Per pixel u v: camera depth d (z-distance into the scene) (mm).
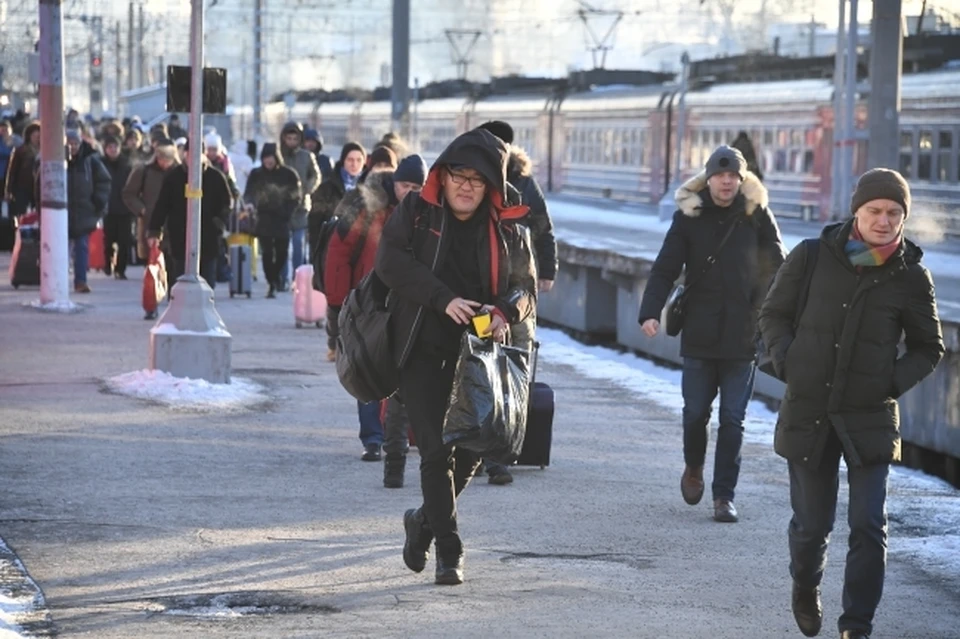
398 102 95438
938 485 26531
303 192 57750
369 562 19844
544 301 53000
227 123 113438
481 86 141000
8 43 140000
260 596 18062
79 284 55875
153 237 47375
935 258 77250
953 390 27578
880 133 58562
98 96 199125
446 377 18109
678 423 32156
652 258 42906
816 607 16500
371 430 27047
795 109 95500
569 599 18219
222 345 34531
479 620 17156
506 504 23750
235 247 56781
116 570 19141
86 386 34125
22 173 63344
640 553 20828
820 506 16281
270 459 26812
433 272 17844
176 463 26156
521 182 28750
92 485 24188
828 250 16156
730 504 22938
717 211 23078
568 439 29859
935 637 17219
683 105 104875
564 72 171000
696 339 23094
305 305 47688
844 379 15938
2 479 24422
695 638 16688
